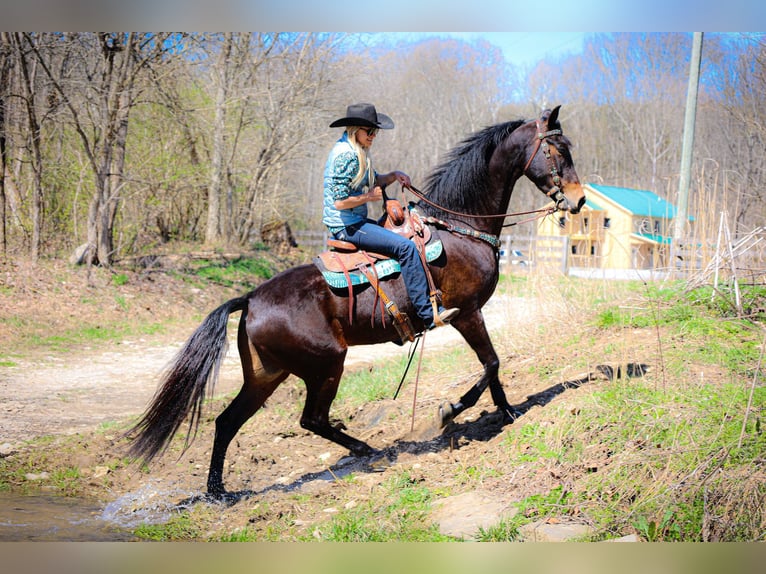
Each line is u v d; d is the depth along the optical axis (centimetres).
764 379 523
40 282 1348
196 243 2098
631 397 521
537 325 846
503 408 574
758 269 712
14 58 1439
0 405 760
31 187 1620
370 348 1152
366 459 570
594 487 424
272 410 746
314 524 437
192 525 457
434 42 4519
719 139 2253
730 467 409
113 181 1556
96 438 636
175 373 487
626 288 910
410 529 411
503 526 394
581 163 4722
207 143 1967
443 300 534
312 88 2080
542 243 1888
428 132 4322
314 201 3019
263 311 500
